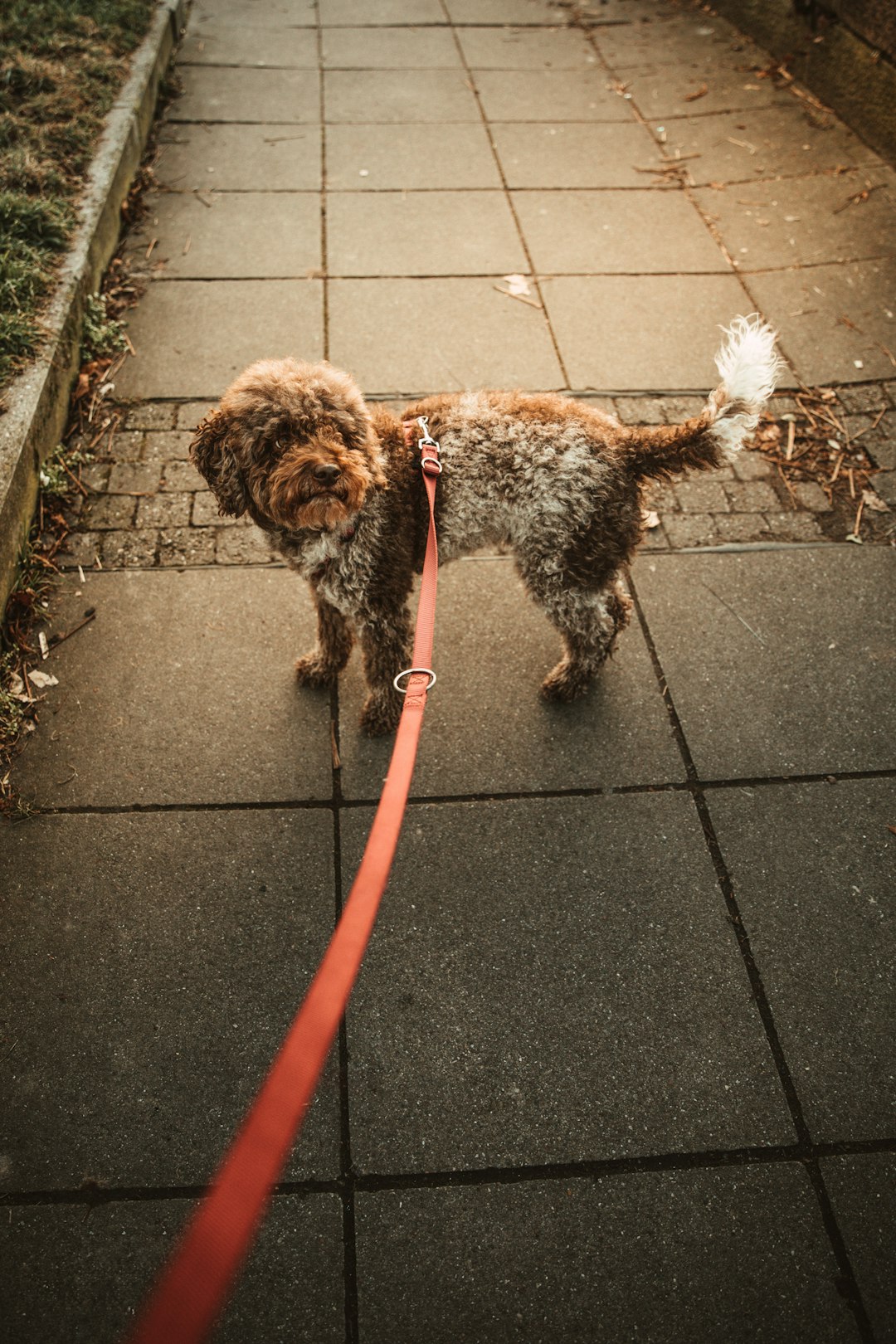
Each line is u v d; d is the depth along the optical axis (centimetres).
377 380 416
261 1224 204
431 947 253
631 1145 219
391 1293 196
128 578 341
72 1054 230
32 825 273
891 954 254
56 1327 191
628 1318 195
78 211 451
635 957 253
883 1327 195
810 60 611
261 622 332
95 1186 210
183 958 248
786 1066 233
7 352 364
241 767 291
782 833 279
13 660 312
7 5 569
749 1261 203
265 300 456
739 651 328
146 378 413
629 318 456
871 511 376
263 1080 228
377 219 510
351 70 637
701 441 260
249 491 252
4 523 315
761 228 513
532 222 513
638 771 295
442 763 295
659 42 684
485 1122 222
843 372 431
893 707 311
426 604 222
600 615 293
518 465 261
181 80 615
